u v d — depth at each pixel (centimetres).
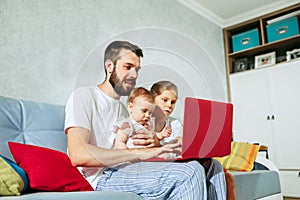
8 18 155
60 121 143
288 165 285
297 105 287
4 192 82
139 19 233
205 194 95
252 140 311
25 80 158
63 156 109
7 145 116
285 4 305
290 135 287
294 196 277
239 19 336
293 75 294
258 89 316
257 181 181
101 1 206
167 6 266
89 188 103
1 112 122
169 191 97
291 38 298
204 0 295
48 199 75
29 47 162
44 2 173
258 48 326
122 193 86
